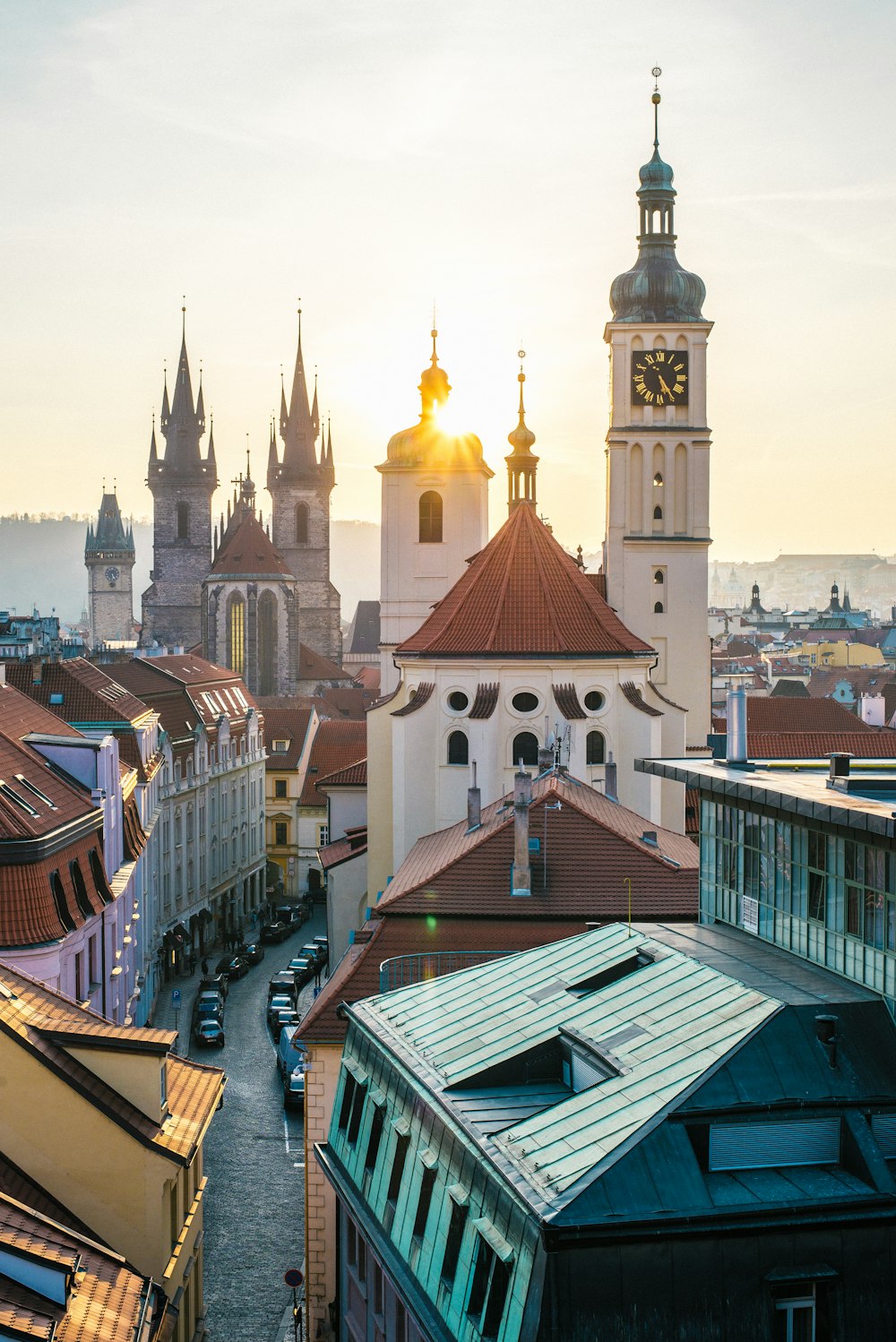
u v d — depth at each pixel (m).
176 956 112.12
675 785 89.56
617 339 101.75
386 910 53.00
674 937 38.84
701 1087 29.22
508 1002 37.41
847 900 33.72
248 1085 78.62
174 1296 41.94
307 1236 48.62
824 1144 29.48
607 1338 26.50
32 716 76.44
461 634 84.25
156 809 105.00
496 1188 28.83
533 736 82.88
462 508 110.88
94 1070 41.00
